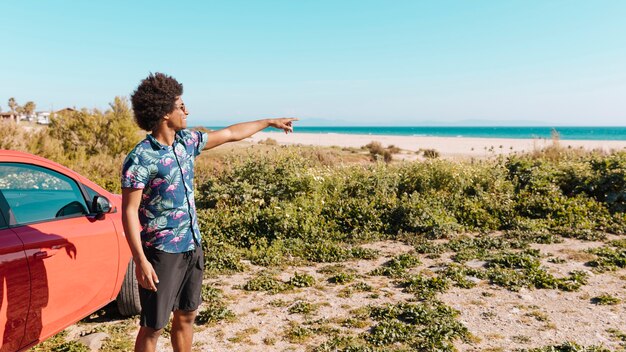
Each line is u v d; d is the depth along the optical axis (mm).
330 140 70062
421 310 5133
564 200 10172
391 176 11734
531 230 8875
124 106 18812
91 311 4270
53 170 4051
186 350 3412
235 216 9273
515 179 11703
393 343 4492
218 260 7316
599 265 6879
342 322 5027
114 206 4633
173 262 3031
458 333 4660
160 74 3006
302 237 8664
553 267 6875
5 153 3648
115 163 15297
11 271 3258
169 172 2961
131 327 4855
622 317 5152
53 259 3646
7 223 3412
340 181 11438
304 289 6129
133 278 4852
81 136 17281
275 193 10695
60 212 3961
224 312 5172
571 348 4262
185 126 3105
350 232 9078
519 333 4750
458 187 11219
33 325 3502
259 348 4445
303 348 4445
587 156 14375
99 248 4234
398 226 9164
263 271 6906
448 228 8805
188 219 3094
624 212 9953
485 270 6684
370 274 6723
